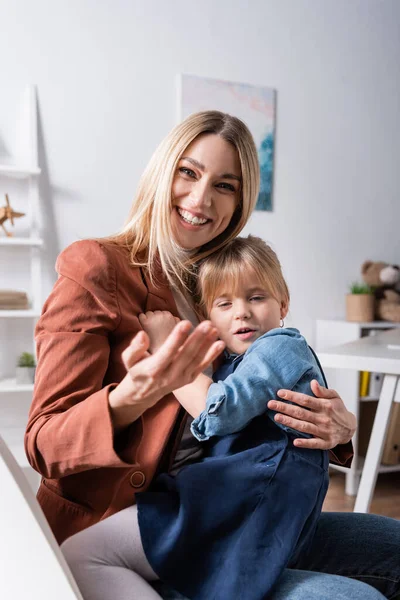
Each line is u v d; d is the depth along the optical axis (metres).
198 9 3.32
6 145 2.97
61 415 0.90
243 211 1.30
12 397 2.98
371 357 1.79
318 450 1.08
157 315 1.12
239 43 3.42
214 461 1.00
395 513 2.90
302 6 3.57
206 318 1.31
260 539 0.94
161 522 0.95
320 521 1.24
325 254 3.71
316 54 3.62
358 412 3.34
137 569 0.95
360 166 3.78
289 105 3.56
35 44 2.99
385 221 3.88
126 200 3.20
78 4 3.06
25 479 0.77
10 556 0.68
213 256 1.31
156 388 0.78
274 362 1.07
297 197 3.61
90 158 3.12
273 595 0.93
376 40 3.80
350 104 3.73
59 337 1.00
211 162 1.20
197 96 3.31
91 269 1.06
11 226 2.99
